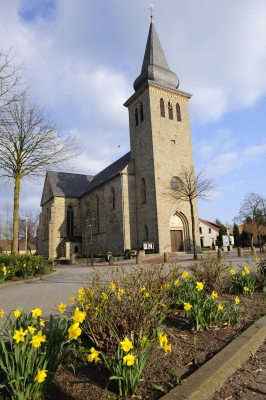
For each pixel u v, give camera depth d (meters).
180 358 4.51
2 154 19.42
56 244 53.53
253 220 64.94
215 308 6.11
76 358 4.48
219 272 8.22
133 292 5.21
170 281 6.87
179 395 3.43
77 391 3.67
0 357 3.47
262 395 3.66
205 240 81.69
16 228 20.09
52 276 19.02
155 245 36.66
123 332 4.65
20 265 16.59
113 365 3.68
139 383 3.86
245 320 6.09
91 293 5.23
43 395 3.50
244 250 47.66
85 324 4.77
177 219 38.91
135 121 43.50
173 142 40.84
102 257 37.75
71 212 56.19
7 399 3.37
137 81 44.03
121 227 40.44
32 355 3.52
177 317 6.45
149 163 39.28
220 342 5.03
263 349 4.96
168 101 42.06
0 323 7.18
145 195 39.91
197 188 33.22
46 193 60.69
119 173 41.44
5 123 14.40
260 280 10.02
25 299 10.39
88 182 61.75
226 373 4.07
